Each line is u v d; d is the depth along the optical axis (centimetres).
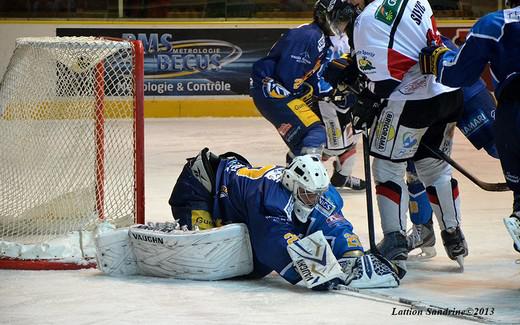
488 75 2498
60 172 1117
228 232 884
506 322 752
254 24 2556
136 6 2566
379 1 895
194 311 791
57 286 891
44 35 2509
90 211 1088
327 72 974
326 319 763
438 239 1141
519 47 808
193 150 1948
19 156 1128
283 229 859
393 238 923
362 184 1489
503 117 830
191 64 2550
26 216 1088
